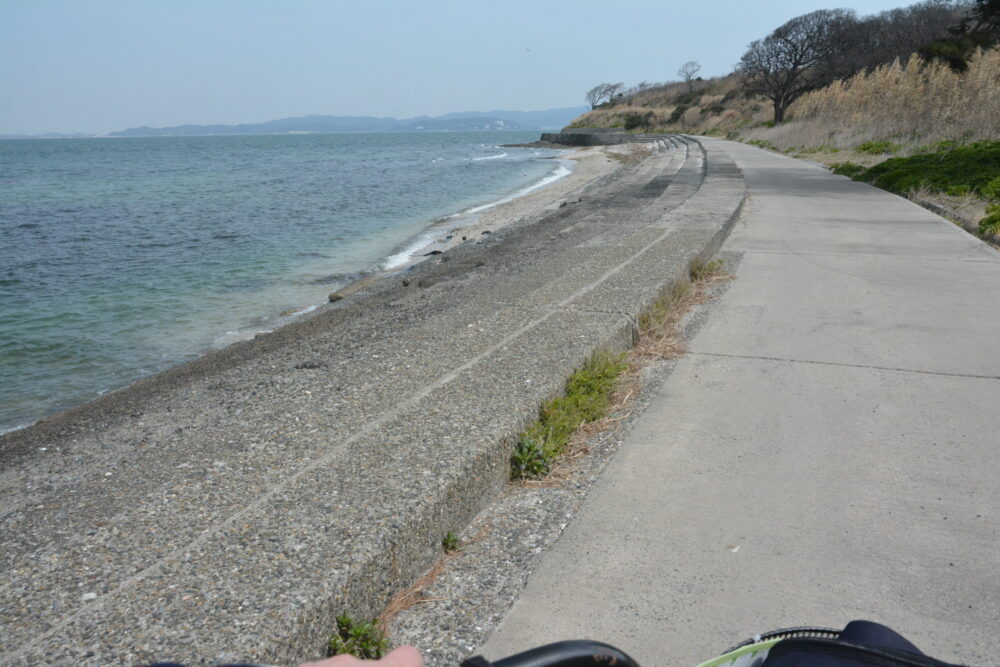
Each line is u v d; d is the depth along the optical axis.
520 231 15.89
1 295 13.02
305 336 8.71
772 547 3.10
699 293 7.60
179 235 20.53
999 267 8.48
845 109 35.53
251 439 3.73
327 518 2.87
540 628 2.63
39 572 2.56
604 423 4.45
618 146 76.06
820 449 4.02
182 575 2.52
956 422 4.32
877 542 3.13
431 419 3.88
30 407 7.71
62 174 54.50
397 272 13.58
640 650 2.50
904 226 11.52
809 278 8.16
